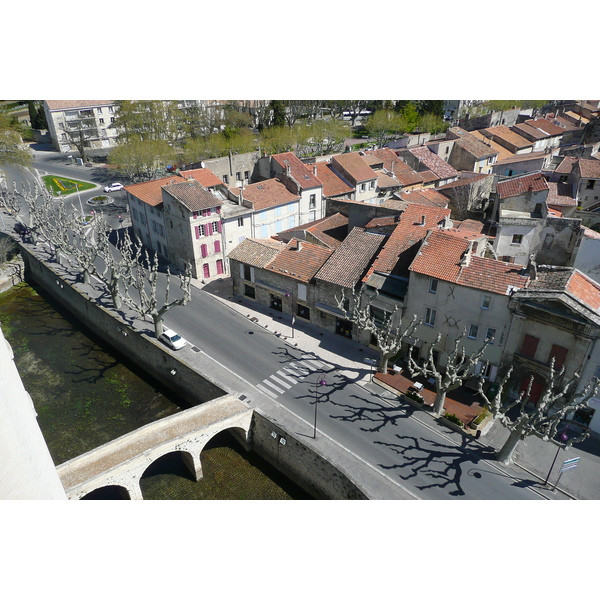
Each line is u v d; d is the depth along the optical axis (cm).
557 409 3981
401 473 3547
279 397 4294
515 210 6125
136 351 5116
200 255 6375
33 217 6988
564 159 7869
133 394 4750
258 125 13738
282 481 3856
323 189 7550
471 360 3834
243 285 5959
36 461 2106
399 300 4534
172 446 3525
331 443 3800
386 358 4459
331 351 4975
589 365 3678
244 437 4044
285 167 7275
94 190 9975
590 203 6769
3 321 6019
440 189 7656
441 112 14512
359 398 4312
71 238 7512
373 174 8006
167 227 6675
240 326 5412
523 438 3491
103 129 13225
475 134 10675
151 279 4831
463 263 4162
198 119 12462
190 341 5094
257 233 6888
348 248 5262
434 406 4103
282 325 5444
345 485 3372
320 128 11238
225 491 3744
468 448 3809
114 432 4256
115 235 7944
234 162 8006
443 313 4300
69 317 6162
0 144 8519
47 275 6512
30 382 4888
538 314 3769
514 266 4031
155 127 11944
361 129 14688
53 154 12519
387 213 6009
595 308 3659
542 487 3466
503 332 4031
